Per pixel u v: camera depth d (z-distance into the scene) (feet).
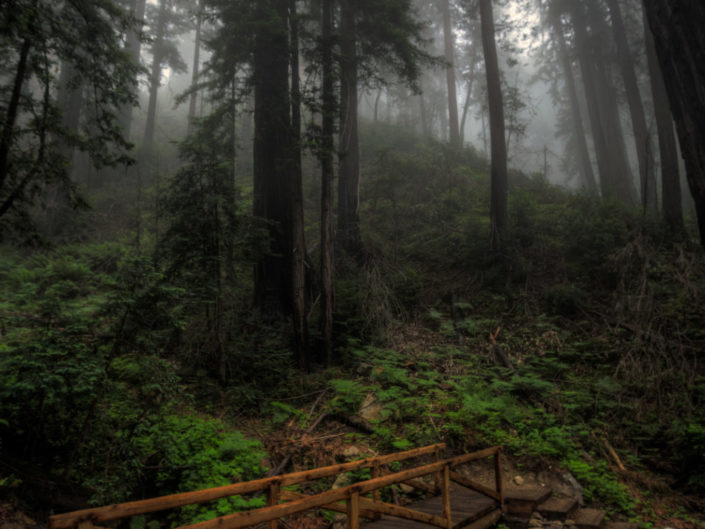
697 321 27.14
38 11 19.40
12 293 34.58
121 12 23.59
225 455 18.53
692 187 24.80
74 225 51.85
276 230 33.19
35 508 12.94
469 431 21.30
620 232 38.01
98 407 16.28
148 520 15.39
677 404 22.09
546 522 15.58
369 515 13.60
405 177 55.21
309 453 20.24
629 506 16.89
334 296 30.68
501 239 40.40
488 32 46.47
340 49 36.32
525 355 28.81
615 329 28.76
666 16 25.71
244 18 30.81
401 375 25.94
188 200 25.55
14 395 14.10
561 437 20.51
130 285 15.90
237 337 28.91
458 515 14.23
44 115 20.11
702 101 23.90
